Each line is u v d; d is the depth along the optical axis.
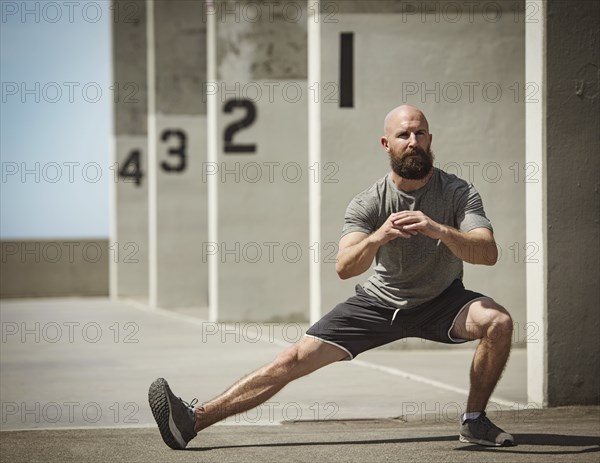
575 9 15.19
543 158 15.12
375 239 11.38
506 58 24.33
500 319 11.76
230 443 12.75
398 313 12.00
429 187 11.92
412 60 24.38
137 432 13.70
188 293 39.09
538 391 15.35
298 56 31.64
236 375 20.23
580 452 11.77
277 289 31.89
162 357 23.47
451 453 11.79
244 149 31.64
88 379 19.78
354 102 24.41
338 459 11.61
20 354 24.44
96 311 39.38
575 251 15.16
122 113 46.34
